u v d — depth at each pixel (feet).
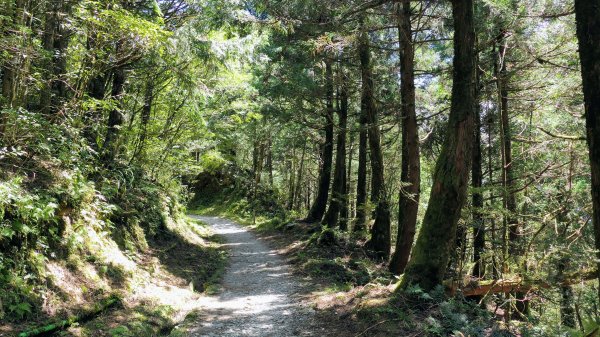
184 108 45.21
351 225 63.52
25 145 21.16
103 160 34.53
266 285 32.60
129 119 42.93
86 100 26.73
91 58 25.57
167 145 48.26
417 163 35.47
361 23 35.55
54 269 20.18
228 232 69.41
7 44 19.85
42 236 20.40
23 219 18.89
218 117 59.47
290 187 95.86
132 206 35.83
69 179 23.63
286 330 21.35
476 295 29.19
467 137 22.54
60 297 19.04
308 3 31.22
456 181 22.56
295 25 34.09
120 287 23.88
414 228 36.27
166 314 23.68
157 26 24.07
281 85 44.78
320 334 20.54
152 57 31.27
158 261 32.30
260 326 22.04
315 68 47.78
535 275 25.95
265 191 97.55
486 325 19.63
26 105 24.79
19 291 17.16
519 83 41.63
